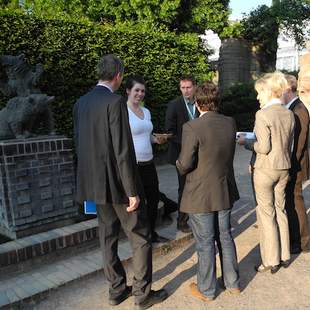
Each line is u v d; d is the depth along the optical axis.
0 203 3.81
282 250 3.45
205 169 2.83
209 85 2.88
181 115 4.05
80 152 2.74
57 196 3.94
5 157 3.55
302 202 3.73
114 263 2.93
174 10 9.23
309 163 3.78
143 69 8.34
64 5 8.77
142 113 3.72
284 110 3.26
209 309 2.90
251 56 13.34
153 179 3.77
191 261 3.70
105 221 2.83
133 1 8.80
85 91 7.34
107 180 2.64
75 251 3.71
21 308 2.95
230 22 12.09
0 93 6.09
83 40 7.27
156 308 2.93
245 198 5.75
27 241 3.50
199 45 9.60
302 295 3.04
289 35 13.03
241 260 3.72
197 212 2.88
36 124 4.01
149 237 2.88
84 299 3.08
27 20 6.54
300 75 4.24
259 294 3.08
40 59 6.72
